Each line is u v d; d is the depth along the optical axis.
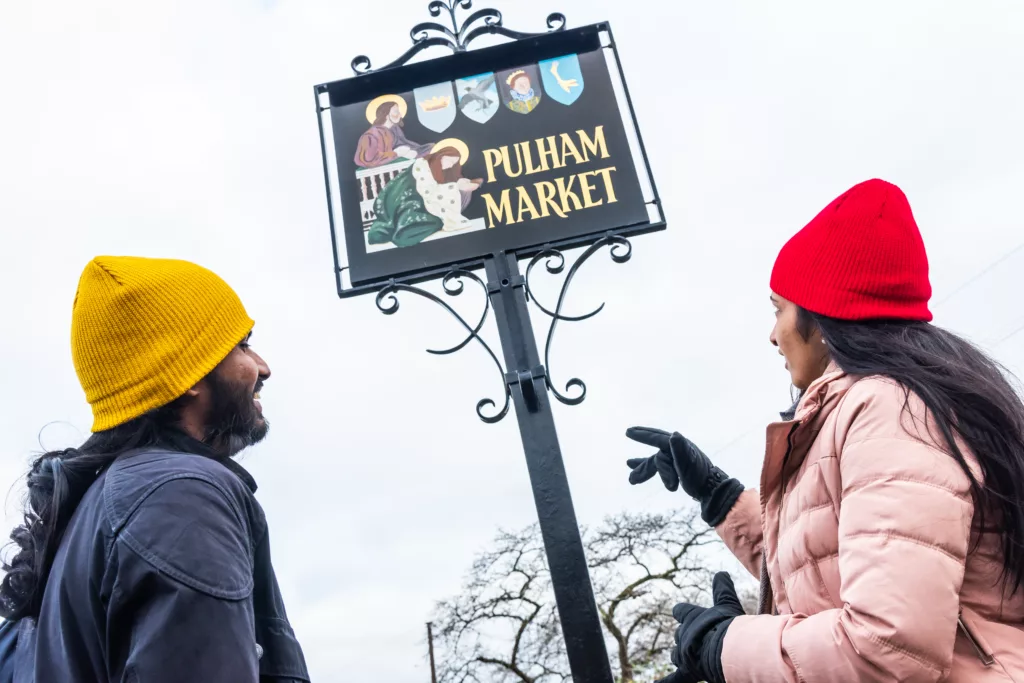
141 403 1.18
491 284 1.91
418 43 2.23
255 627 1.15
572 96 2.13
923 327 1.20
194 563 0.96
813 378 1.30
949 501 0.95
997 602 1.01
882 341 1.15
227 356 1.29
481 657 15.88
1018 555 1.01
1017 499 1.02
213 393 1.26
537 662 15.45
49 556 1.15
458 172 2.06
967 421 1.04
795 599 1.11
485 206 2.01
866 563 0.94
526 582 16.12
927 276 1.26
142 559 0.96
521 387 1.73
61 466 1.17
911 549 0.92
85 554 1.04
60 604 1.04
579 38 2.22
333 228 2.02
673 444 1.66
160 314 1.21
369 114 2.17
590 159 2.05
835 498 1.08
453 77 2.20
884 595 0.90
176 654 0.89
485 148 2.09
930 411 1.04
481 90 2.17
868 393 1.09
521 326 1.84
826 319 1.22
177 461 1.10
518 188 2.02
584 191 2.01
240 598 0.98
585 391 1.75
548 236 1.96
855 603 0.92
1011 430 1.05
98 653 0.99
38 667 1.04
